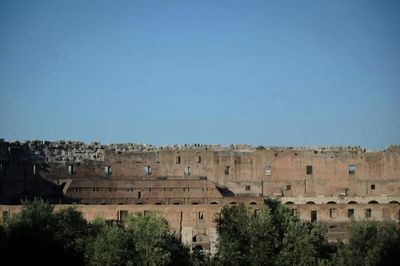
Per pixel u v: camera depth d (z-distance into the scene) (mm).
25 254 138625
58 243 143000
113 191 199125
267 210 159250
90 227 153250
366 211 191500
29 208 154375
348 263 149125
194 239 184125
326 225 184750
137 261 141000
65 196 193625
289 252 149500
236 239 152250
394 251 149375
